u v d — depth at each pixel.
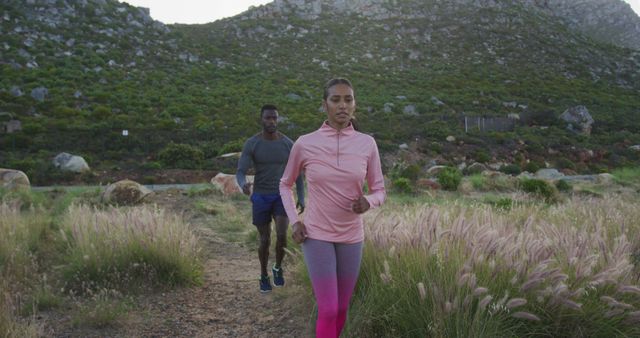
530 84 58.22
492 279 3.18
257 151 4.51
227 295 4.46
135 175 19.83
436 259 3.38
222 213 9.51
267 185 4.51
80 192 12.64
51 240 6.29
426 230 3.73
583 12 147.00
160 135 27.33
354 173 2.59
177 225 5.80
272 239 6.23
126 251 4.74
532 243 3.55
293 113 36.78
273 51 67.44
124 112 33.00
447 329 2.86
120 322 3.67
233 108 37.72
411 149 29.31
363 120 36.12
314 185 2.64
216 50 61.59
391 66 65.62
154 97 37.72
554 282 3.04
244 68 56.06
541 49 76.19
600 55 78.62
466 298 2.85
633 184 19.28
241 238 7.36
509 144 32.88
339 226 2.65
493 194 14.58
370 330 3.26
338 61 65.12
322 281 2.58
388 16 87.31
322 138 2.65
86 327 3.59
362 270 3.82
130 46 53.88
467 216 5.99
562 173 27.59
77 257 4.73
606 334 3.03
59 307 3.98
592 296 3.19
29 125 24.77
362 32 79.94
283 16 84.88
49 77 38.62
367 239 4.03
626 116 46.09
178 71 50.69
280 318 3.82
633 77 70.25
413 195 13.98
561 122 41.56
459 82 57.09
